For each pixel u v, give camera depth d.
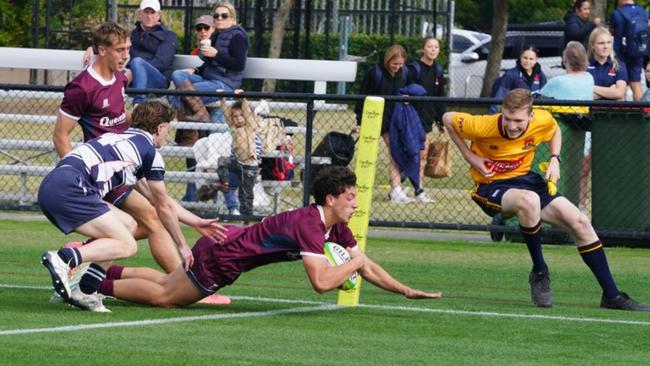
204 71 57.38
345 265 30.86
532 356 27.16
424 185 67.44
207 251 31.53
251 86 79.31
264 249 31.02
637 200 49.91
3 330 28.31
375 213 57.25
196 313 31.78
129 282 32.19
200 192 54.16
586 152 52.97
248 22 79.25
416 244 50.81
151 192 31.23
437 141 59.12
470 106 51.09
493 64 120.44
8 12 112.19
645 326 32.16
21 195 57.88
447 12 94.81
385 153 67.31
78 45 75.88
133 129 31.44
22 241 48.25
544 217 35.53
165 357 25.47
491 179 35.75
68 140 33.44
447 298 37.34
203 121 56.38
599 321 32.84
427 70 61.56
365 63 97.56
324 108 60.09
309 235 30.48
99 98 33.19
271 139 53.44
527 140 35.34
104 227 30.44
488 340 29.20
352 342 28.23
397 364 25.66
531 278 35.78
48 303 33.03
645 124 49.47
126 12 79.50
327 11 80.38
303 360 25.72
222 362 25.17
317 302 35.09
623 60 63.28
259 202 55.72
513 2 179.12
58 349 26.00
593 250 35.44
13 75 105.31
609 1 144.38
